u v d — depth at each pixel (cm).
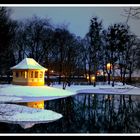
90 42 8456
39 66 5944
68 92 5628
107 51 8381
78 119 2650
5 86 5466
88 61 8581
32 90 5091
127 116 2925
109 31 8231
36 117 2575
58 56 7581
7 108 2952
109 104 4012
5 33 3581
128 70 9056
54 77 8712
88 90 6438
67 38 7562
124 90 6631
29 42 7469
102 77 9506
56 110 3244
